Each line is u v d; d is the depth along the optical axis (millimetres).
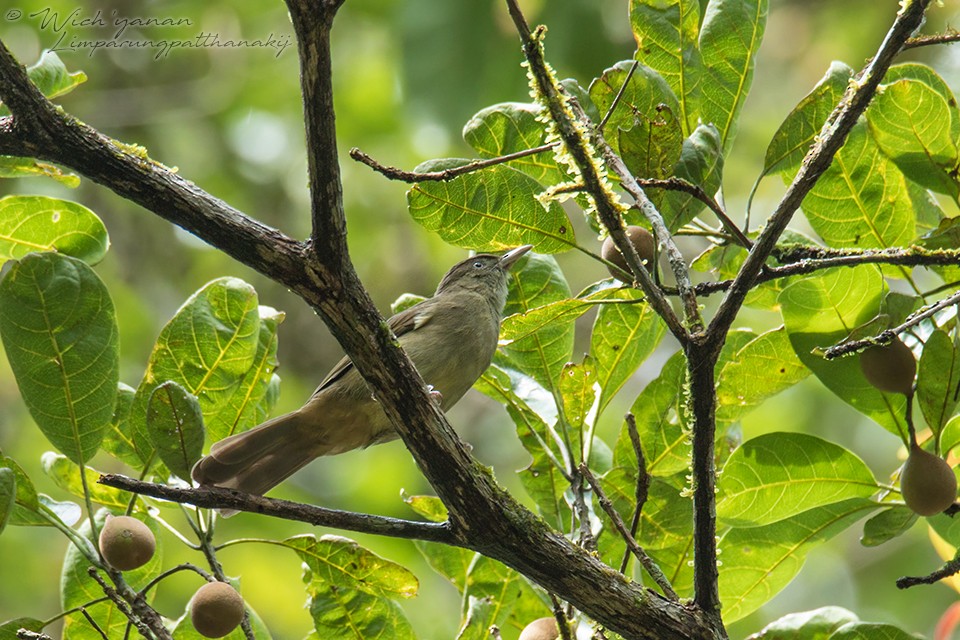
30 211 8141
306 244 6078
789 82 20906
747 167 20516
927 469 6707
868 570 19141
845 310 7406
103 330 7184
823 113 7875
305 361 21750
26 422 19281
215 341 7797
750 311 18281
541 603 8664
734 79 8180
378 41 21969
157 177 6145
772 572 8180
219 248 6152
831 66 7945
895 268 8273
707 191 7336
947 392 6848
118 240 21688
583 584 6395
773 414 18906
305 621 17078
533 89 6109
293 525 17922
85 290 7148
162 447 6699
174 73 22266
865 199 8266
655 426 8422
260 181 22266
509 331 7629
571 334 8773
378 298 21891
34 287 7062
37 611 17469
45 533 18016
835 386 7539
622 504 8281
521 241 7715
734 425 8781
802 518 8062
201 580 16828
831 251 7367
